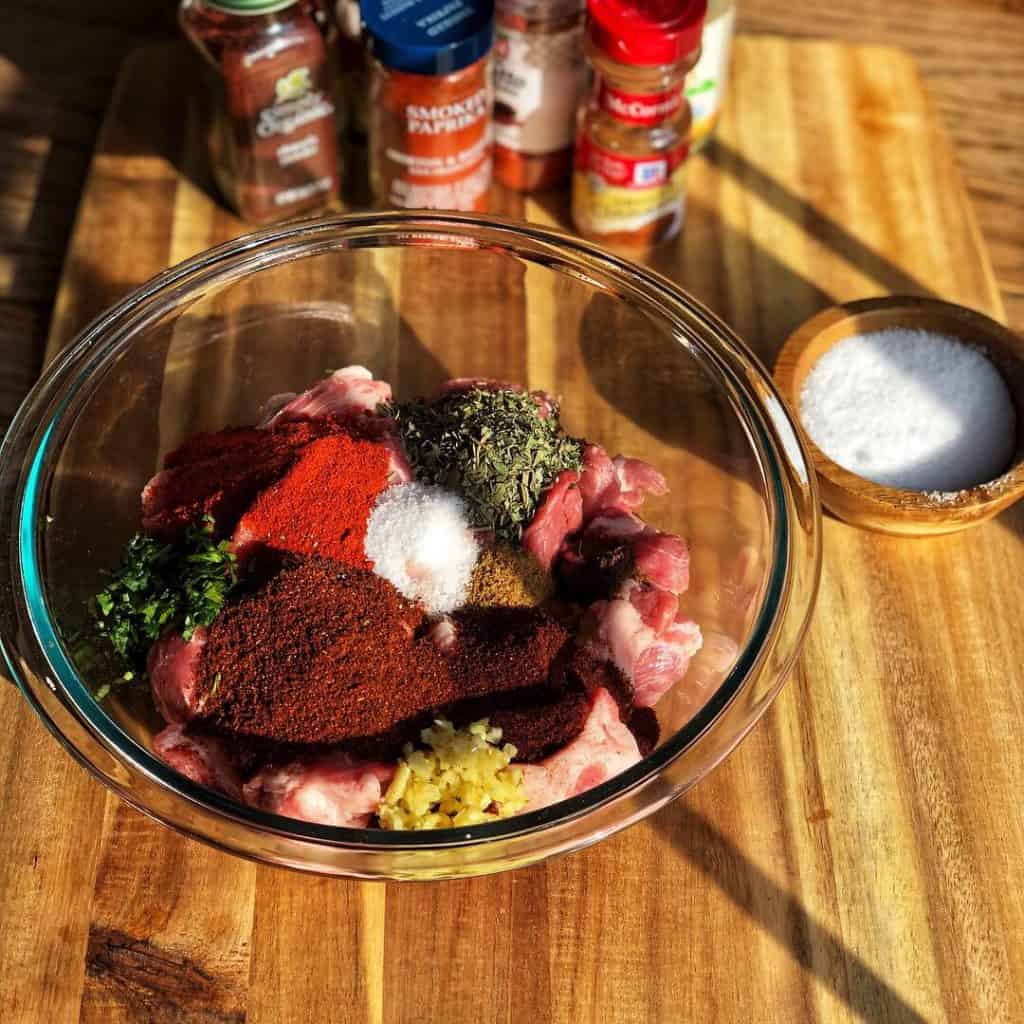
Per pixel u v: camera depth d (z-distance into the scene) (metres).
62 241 0.54
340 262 0.50
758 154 0.56
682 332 0.46
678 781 0.36
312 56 0.49
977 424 0.47
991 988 0.39
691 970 0.39
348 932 0.39
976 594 0.46
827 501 0.46
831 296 0.53
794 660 0.38
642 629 0.41
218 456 0.44
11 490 0.40
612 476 0.45
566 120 0.53
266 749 0.39
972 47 0.65
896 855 0.41
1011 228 0.58
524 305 0.50
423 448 0.44
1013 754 0.43
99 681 0.41
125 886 0.40
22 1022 0.38
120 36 0.61
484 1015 0.38
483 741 0.38
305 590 0.40
